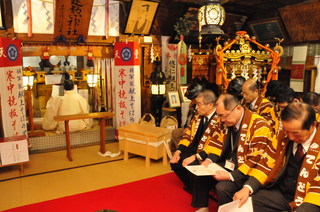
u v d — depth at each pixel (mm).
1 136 4676
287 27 6387
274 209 2244
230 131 2787
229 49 5801
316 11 5707
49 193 3484
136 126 4793
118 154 4922
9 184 3785
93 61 7238
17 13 4570
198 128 3396
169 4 5980
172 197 3332
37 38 4781
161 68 6102
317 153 1934
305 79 6379
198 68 6605
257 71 5930
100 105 7195
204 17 4652
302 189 1965
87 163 4578
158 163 4543
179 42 6074
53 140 5449
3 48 4242
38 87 7230
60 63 7477
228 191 2465
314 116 1925
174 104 5844
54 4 4766
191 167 2717
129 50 5453
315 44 6070
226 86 5367
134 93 5578
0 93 4309
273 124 3627
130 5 5082
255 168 2369
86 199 3299
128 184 3715
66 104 5855
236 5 6578
